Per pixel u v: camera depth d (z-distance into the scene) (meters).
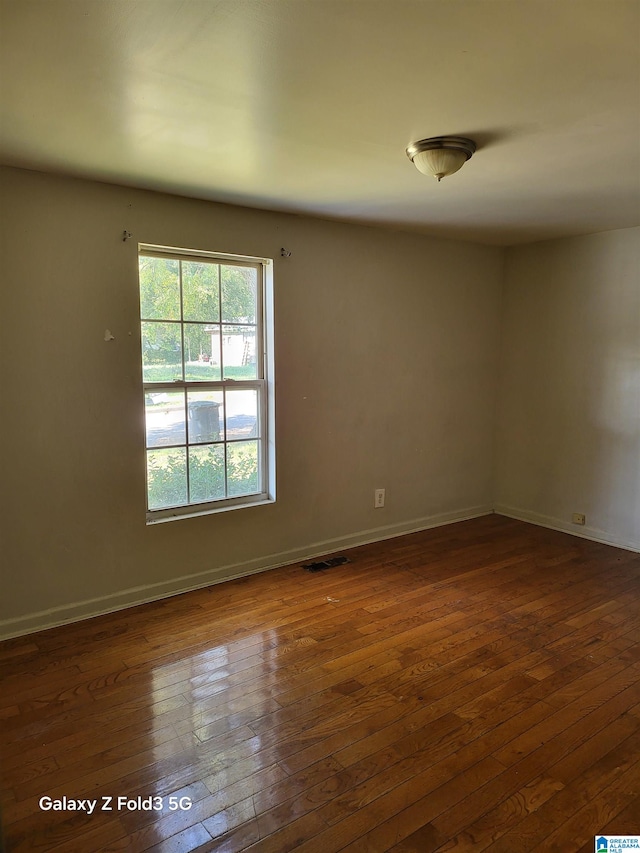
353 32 1.49
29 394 2.76
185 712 2.23
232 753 2.01
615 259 4.07
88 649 2.70
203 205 3.19
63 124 2.10
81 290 2.86
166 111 1.99
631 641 2.80
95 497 3.00
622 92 1.85
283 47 1.56
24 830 1.69
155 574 3.24
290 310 3.62
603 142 2.30
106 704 2.28
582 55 1.60
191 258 3.29
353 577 3.58
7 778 1.89
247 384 3.58
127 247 2.96
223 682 2.44
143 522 3.17
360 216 3.61
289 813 1.75
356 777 1.90
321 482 3.92
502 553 4.04
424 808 1.77
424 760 1.98
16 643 2.75
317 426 3.85
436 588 3.42
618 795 1.83
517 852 1.62
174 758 1.99
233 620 3.00
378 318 4.07
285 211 3.47
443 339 4.50
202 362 3.39
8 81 1.76
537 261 4.57
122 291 2.97
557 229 4.04
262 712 2.24
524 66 1.67
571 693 2.37
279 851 1.62
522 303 4.71
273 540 3.72
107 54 1.60
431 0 1.34
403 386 4.30
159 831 1.69
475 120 2.08
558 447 4.55
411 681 2.45
